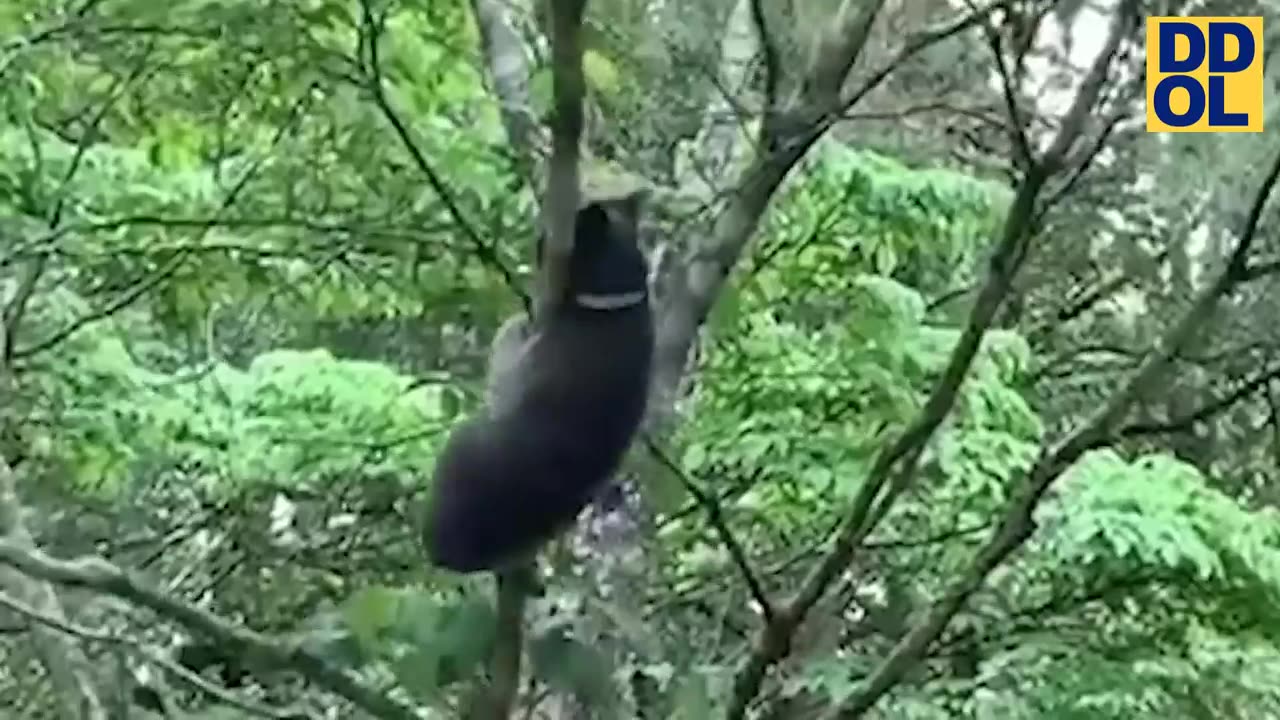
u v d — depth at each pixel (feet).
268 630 27.76
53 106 21.54
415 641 17.21
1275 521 24.64
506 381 12.92
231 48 19.25
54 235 20.34
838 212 23.30
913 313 24.02
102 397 25.40
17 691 29.91
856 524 16.79
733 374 23.16
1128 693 22.82
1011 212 15.83
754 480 23.47
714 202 16.30
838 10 17.25
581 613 19.10
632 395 12.44
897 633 25.95
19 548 15.37
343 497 26.09
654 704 21.31
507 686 15.05
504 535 12.76
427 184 19.72
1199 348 23.20
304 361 26.11
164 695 20.85
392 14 18.99
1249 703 24.06
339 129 20.10
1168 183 36.60
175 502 28.35
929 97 24.04
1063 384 32.65
